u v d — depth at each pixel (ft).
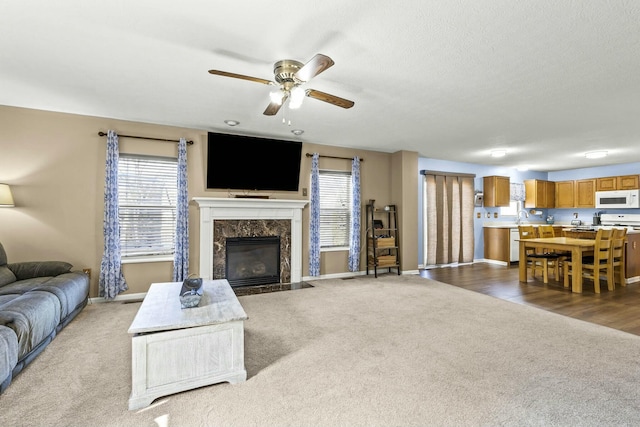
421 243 21.24
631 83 9.11
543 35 6.73
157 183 13.83
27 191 11.69
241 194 15.48
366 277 17.76
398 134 15.08
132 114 12.36
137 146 13.32
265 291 14.44
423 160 21.33
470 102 10.77
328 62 6.11
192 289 7.43
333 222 17.93
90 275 12.49
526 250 17.61
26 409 5.72
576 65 8.06
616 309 11.68
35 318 7.34
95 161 12.62
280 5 5.87
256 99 10.70
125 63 8.19
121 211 13.21
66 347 8.34
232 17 6.26
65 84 9.49
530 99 10.44
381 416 5.55
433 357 7.78
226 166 14.84
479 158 21.17
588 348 8.25
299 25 6.52
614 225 22.75
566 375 6.89
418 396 6.14
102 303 12.43
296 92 7.43
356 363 7.49
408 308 11.84
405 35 6.83
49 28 6.63
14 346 6.38
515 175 25.48
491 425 5.28
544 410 5.67
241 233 15.21
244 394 6.25
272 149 15.71
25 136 11.66
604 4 5.68
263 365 7.42
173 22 6.43
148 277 13.52
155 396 5.98
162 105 11.32
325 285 15.69
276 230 15.99
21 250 11.62
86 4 5.86
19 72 8.68
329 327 9.86
